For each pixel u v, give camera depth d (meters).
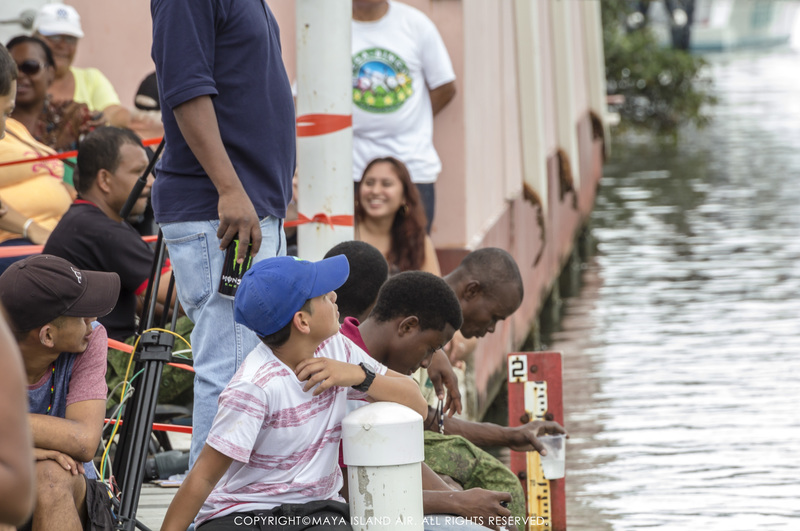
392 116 11.83
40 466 4.92
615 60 45.53
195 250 5.48
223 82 5.43
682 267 23.17
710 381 14.68
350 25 7.61
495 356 14.21
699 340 17.06
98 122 10.40
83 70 11.29
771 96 69.19
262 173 5.54
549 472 8.13
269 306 4.95
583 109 29.75
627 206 31.55
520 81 17.98
